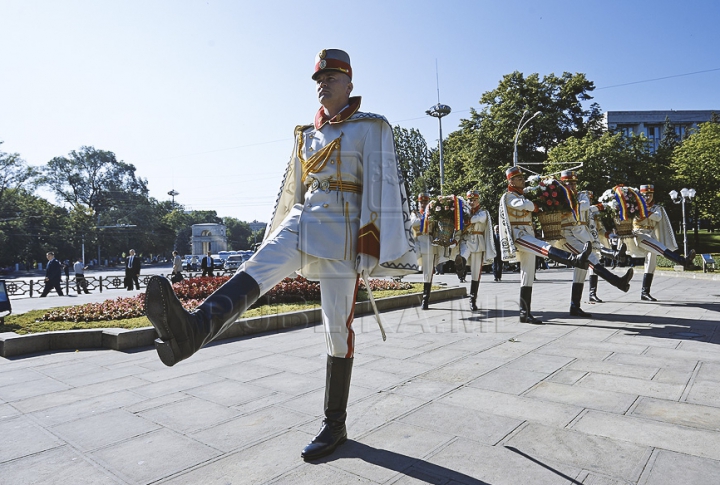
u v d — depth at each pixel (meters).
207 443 2.99
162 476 2.57
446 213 8.83
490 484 2.40
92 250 66.88
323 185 2.98
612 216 9.20
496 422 3.21
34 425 3.37
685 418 3.20
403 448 2.84
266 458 2.76
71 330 6.23
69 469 2.68
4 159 54.84
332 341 2.89
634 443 2.83
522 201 6.93
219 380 4.41
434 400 3.69
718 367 4.39
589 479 2.42
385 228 2.87
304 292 9.67
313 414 3.47
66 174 70.44
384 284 11.45
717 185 36.25
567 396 3.70
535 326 6.75
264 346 5.91
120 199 73.38
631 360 4.71
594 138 32.88
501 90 33.03
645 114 75.94
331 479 2.49
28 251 56.22
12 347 5.73
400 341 5.93
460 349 5.41
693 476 2.43
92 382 4.47
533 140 32.94
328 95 3.01
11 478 2.59
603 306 8.60
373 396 3.81
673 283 13.25
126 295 17.09
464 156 34.22
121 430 3.24
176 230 87.69
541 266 23.98
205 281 11.22
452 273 21.42
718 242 46.50
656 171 34.06
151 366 5.05
